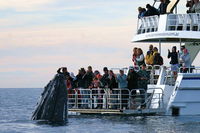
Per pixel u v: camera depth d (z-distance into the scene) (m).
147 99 56.06
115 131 45.06
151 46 60.84
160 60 59.31
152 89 57.47
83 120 51.97
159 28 60.59
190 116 55.12
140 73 56.31
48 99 51.06
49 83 51.56
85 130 45.66
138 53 60.03
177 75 56.25
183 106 55.50
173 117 54.22
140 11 63.88
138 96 56.88
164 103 56.53
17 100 136.00
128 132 44.59
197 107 56.00
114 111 54.97
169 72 58.28
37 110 51.72
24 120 52.84
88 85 58.38
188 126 47.78
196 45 64.75
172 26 59.91
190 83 55.50
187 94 55.66
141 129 46.16
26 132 44.88
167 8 61.22
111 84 56.16
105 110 55.47
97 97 58.16
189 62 58.47
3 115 62.16
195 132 44.53
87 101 58.75
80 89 57.12
